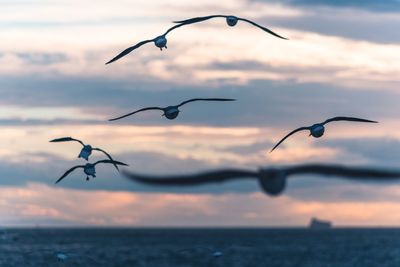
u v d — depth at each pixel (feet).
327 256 512.22
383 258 495.41
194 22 122.01
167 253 488.85
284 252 541.34
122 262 443.73
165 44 121.39
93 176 131.44
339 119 121.19
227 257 488.44
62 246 560.61
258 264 459.73
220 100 124.67
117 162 133.59
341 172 127.13
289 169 127.95
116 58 120.06
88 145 132.87
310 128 119.65
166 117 125.49
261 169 126.82
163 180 133.28
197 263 454.40
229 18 121.08
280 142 120.98
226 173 130.62
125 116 124.77
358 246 615.98
